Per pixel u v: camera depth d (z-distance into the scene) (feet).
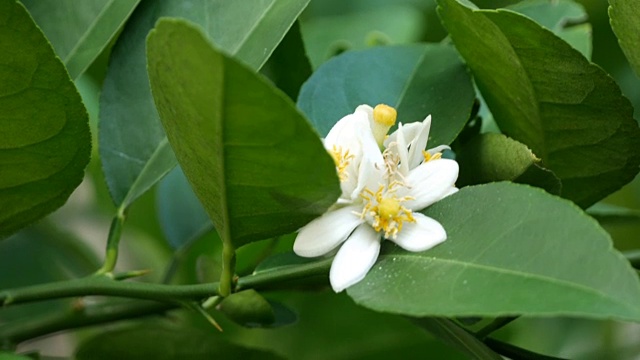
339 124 1.27
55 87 1.27
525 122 1.39
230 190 1.19
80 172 1.35
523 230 1.17
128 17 1.44
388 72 1.47
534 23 1.27
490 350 1.29
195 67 1.11
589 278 1.12
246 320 1.38
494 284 1.15
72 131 1.31
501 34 1.30
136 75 1.46
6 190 1.34
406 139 1.29
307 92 1.45
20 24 1.22
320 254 1.25
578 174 1.40
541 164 1.37
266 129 1.13
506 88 1.37
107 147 1.45
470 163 1.36
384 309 1.17
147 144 1.45
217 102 1.12
